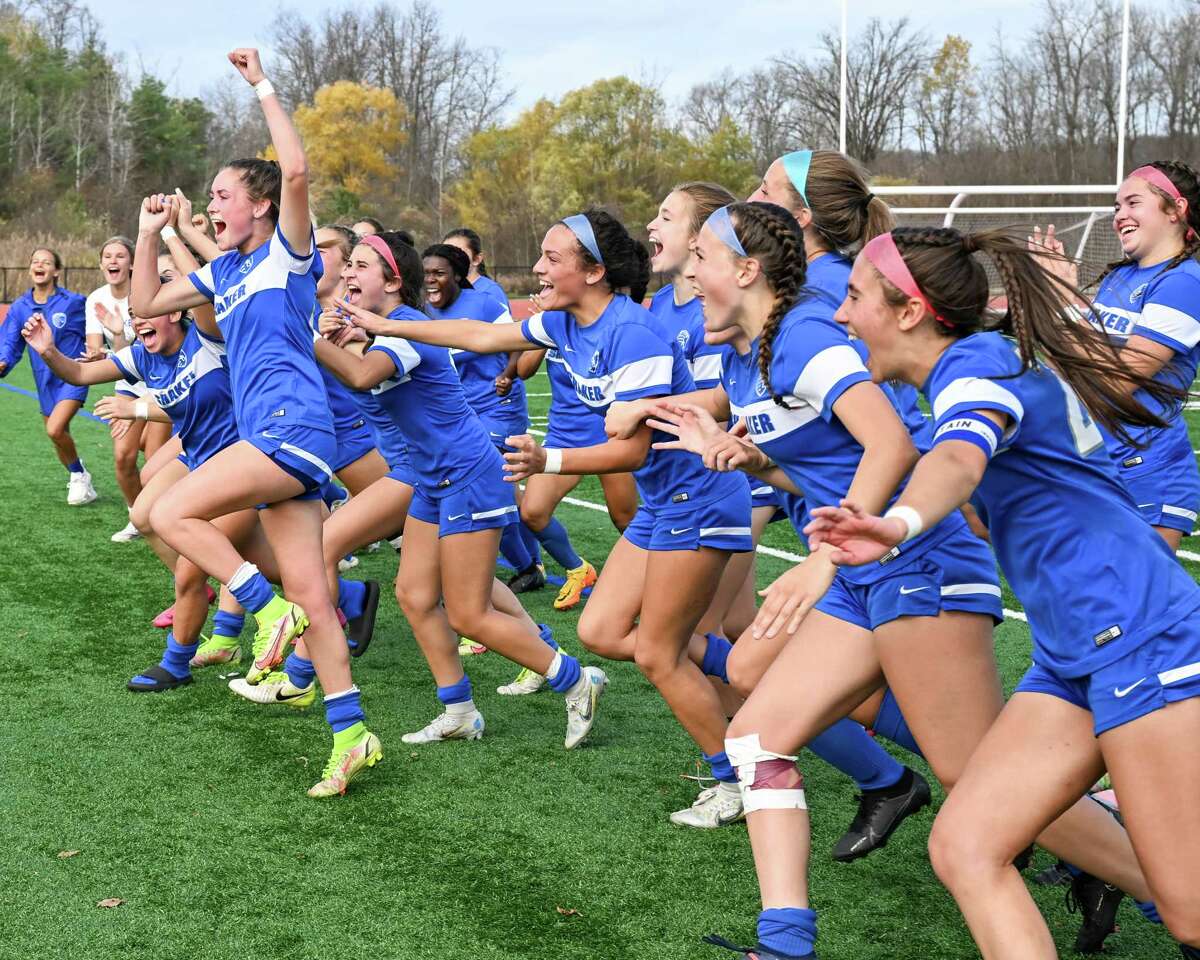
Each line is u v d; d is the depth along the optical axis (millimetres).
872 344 2631
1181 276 4199
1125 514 2463
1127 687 2352
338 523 5227
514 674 5469
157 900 3340
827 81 46812
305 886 3434
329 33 72812
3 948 3080
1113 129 39125
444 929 3195
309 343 4203
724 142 56312
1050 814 2463
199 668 5438
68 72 65562
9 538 8109
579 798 4098
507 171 59438
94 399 16875
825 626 3012
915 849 3756
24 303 8977
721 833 3830
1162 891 2369
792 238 3006
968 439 2340
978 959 3104
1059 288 2477
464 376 6762
